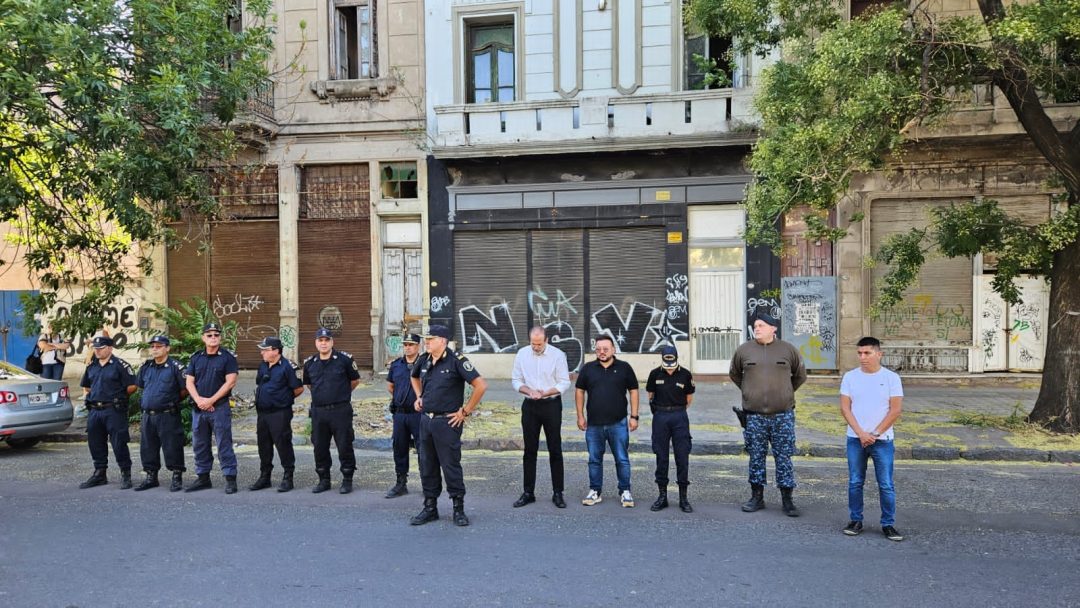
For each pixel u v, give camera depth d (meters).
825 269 13.94
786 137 8.84
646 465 8.43
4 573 4.91
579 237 14.57
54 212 10.24
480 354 14.91
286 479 7.31
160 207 12.27
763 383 6.36
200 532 5.86
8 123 8.70
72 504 6.79
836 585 4.64
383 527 5.98
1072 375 9.27
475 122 14.25
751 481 6.47
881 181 13.58
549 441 6.64
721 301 14.16
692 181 13.96
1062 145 8.91
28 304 10.88
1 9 7.50
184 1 9.34
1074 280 9.25
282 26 15.29
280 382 7.27
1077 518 6.14
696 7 10.73
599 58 14.21
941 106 9.22
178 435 7.44
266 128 14.79
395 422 7.05
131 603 4.39
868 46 8.10
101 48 8.27
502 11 14.55
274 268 15.56
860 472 5.72
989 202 9.69
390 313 15.45
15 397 9.12
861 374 5.76
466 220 14.79
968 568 4.93
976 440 8.94
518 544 5.51
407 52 15.07
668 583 4.68
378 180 15.16
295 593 4.53
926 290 13.63
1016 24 7.46
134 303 15.52
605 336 6.69
